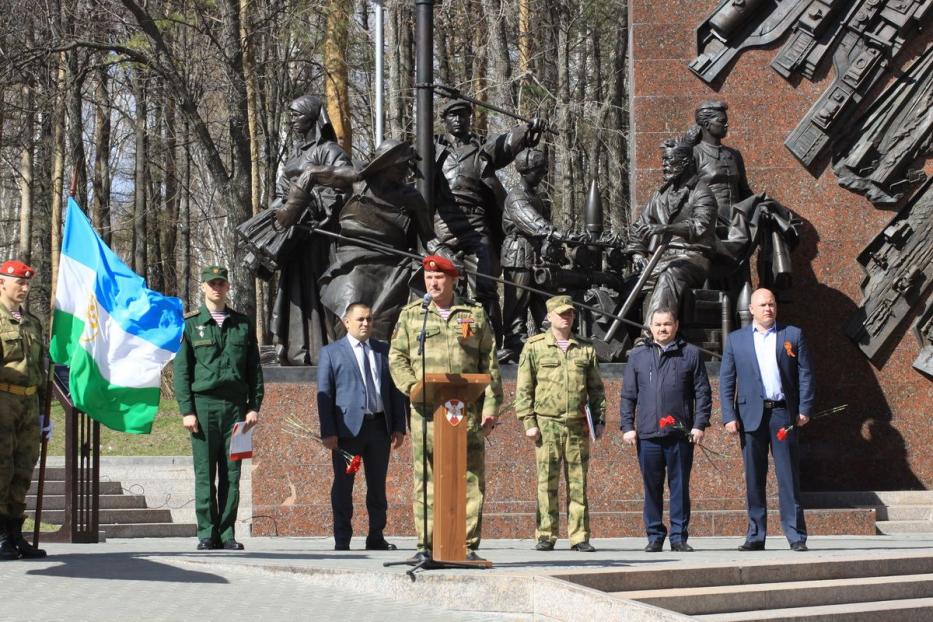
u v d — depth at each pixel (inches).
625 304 618.8
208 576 363.3
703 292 636.7
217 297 446.6
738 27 734.5
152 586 342.3
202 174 1470.2
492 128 1305.4
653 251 642.2
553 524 466.6
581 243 638.5
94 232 414.6
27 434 392.5
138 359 409.4
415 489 382.3
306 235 610.2
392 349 385.4
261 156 1492.4
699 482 599.8
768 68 735.1
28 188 1365.7
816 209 728.3
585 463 464.4
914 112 722.8
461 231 641.6
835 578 387.2
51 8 1123.9
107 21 1144.8
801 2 732.0
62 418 1000.2
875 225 725.9
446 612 325.7
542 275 629.3
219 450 445.7
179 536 605.9
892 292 718.5
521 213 636.7
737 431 473.7
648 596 338.6
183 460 803.4
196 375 442.9
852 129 729.0
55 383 526.9
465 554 353.7
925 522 642.8
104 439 976.9
